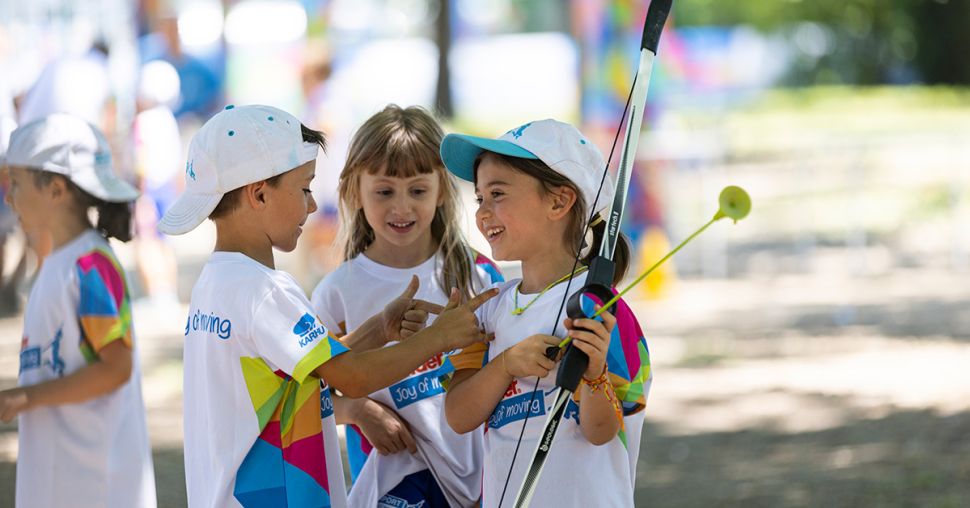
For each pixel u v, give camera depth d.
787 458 12.85
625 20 24.89
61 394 7.02
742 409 14.87
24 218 7.34
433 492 7.31
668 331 19.47
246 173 6.25
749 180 35.38
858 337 18.36
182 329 19.77
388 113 7.39
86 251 7.21
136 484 7.27
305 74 22.70
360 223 7.61
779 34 68.69
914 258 24.97
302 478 6.16
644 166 22.44
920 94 60.31
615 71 24.86
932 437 13.20
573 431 5.89
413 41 54.81
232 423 6.14
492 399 6.00
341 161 21.92
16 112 18.34
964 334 18.11
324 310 7.57
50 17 26.86
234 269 6.23
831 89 67.94
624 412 5.94
